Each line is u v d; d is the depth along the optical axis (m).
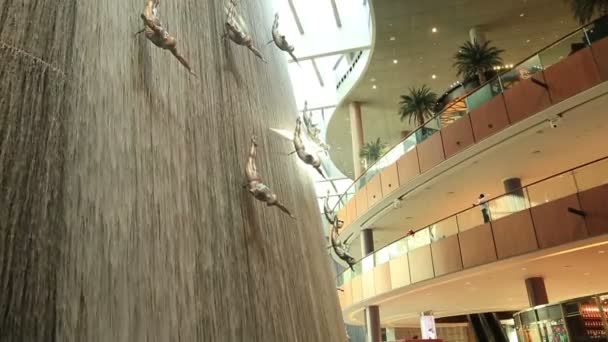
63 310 2.13
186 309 2.75
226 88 4.38
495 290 15.18
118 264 2.49
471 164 13.64
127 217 2.67
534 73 11.91
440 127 14.47
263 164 4.41
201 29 4.37
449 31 18.78
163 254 2.78
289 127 5.66
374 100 23.62
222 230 3.34
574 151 12.90
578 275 13.46
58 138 2.44
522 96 12.03
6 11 2.46
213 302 2.95
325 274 5.14
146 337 2.46
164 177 3.06
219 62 4.48
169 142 3.24
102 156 2.67
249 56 5.31
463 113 13.79
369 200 17.45
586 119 11.32
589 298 10.36
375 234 19.92
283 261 3.98
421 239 14.21
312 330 3.94
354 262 5.99
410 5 17.17
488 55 17.83
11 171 2.15
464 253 12.73
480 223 12.56
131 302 2.46
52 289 2.12
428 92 21.67
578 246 10.49
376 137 27.55
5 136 2.19
